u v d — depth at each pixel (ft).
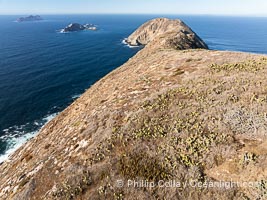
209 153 45.29
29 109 226.17
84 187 47.78
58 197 47.96
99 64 412.36
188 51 136.67
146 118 59.98
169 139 51.21
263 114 49.88
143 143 52.06
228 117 52.19
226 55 105.50
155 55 147.84
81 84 304.30
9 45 593.01
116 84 113.70
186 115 57.41
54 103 242.37
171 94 70.03
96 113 78.23
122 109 71.10
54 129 104.68
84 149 59.21
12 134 180.65
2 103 236.22
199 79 77.56
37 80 313.73
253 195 36.63
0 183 81.25
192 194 39.93
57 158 62.39
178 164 45.11
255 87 60.64
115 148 54.03
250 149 43.16
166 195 40.91
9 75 331.98
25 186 58.08
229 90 63.00
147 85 88.58
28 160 81.46
